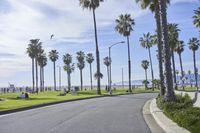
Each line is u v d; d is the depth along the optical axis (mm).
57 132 14570
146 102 39188
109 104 35656
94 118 20641
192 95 28797
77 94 72938
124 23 95500
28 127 16547
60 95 68750
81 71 164125
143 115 22594
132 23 95812
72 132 14484
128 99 47375
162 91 39406
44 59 143625
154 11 40312
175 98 26219
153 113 21531
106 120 19391
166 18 26797
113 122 18297
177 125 15008
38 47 125812
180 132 12773
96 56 72125
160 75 39812
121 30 95812
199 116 14992
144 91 94125
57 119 20359
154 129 15328
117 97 55000
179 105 21297
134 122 18266
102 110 27250
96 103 37906
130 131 14672
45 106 33844
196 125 12688
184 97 28031
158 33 39719
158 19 38875
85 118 20719
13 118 21500
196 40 114062
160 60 40094
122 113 24219
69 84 157000
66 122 18562
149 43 124438
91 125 16953
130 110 27062
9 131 15109
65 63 165000
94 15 73062
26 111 27391
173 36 82500
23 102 40469
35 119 20609
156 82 113562
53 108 30484
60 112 25719
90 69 152750
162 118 18094
